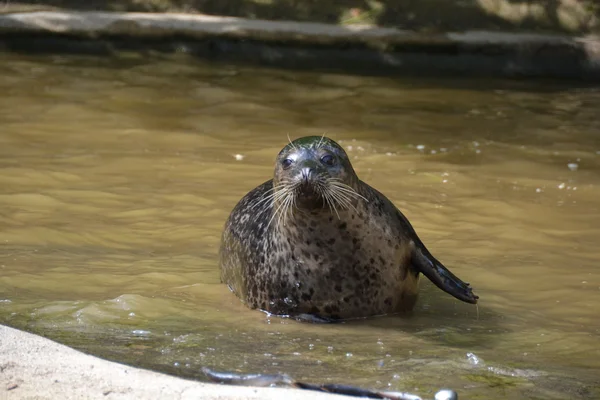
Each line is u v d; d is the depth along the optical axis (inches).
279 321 629.9
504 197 919.0
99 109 1245.7
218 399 412.8
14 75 1430.9
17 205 859.4
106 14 1663.4
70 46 1609.3
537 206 893.8
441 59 1572.3
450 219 852.6
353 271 633.0
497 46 1565.0
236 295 677.9
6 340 478.6
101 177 957.8
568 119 1272.1
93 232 800.9
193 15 1688.0
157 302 642.2
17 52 1599.4
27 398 413.7
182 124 1189.1
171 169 994.1
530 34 1604.3
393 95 1405.0
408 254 660.1
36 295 649.6
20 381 430.9
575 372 518.6
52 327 579.2
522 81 1533.0
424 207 884.0
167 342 556.7
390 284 645.9
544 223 847.1
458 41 1565.0
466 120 1255.5
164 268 722.8
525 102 1376.7
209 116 1237.1
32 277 686.5
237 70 1540.4
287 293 638.5
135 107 1267.2
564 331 607.8
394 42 1573.6
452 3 1659.7
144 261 738.2
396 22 1652.3
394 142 1129.4
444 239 800.3
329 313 636.1
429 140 1142.3
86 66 1517.0
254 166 1011.9
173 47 1612.9
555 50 1560.0
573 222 850.8
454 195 923.4
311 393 419.8
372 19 1658.5
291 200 609.3
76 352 470.6
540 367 526.9
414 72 1567.4
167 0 1716.3
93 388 424.5
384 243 641.0
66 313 606.9
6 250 745.0
